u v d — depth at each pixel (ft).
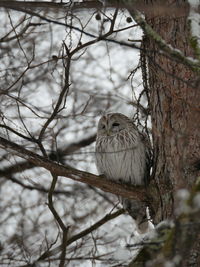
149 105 35.14
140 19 25.57
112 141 42.98
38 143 31.96
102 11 30.04
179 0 29.81
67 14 31.09
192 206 20.63
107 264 33.40
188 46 31.07
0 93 32.50
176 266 20.76
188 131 26.20
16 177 53.01
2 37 40.06
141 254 24.50
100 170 45.16
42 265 36.52
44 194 52.34
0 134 35.06
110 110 52.95
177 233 20.40
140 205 40.04
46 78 47.91
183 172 29.22
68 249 38.17
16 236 42.34
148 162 42.39
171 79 31.35
